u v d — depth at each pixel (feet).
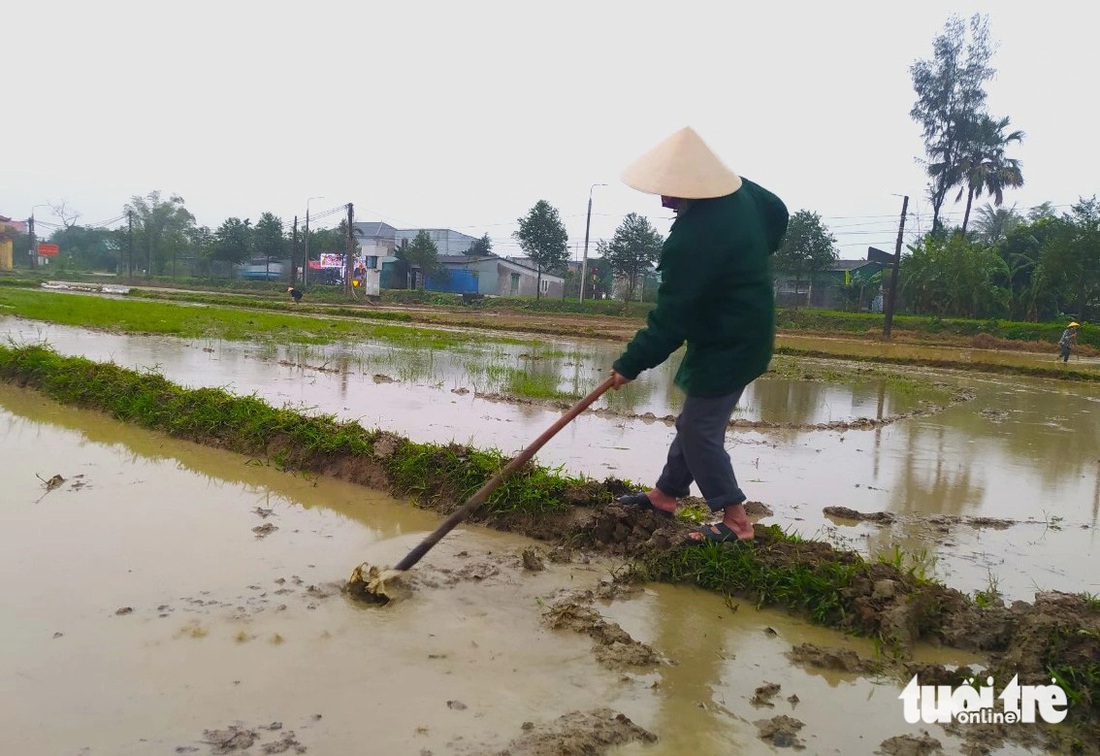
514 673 9.35
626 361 12.16
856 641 10.83
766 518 16.15
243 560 12.34
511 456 18.88
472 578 12.19
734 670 9.81
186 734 7.76
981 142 135.74
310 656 9.44
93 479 16.35
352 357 43.55
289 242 196.34
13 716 7.91
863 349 82.84
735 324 12.09
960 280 119.24
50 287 130.41
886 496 18.71
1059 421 35.04
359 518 14.97
